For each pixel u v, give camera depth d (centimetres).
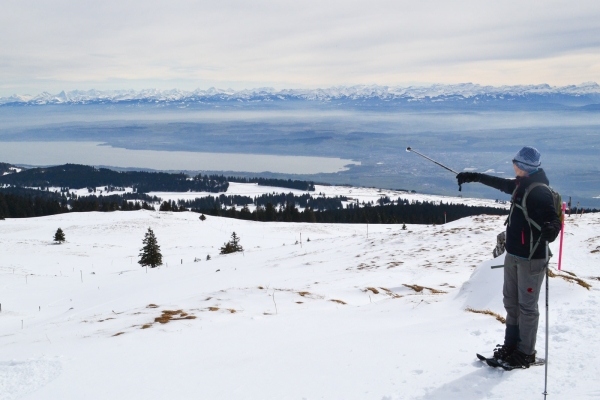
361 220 10150
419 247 2664
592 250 1553
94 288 3216
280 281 2106
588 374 380
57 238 5947
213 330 718
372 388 394
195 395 411
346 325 722
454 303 841
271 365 475
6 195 12138
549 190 425
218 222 8112
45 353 599
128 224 7481
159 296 2234
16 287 3406
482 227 2927
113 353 575
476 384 385
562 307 624
